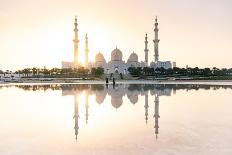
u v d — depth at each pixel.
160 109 40.03
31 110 40.09
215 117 32.78
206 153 19.11
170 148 20.34
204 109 39.25
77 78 179.62
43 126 29.00
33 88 84.31
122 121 31.42
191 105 43.69
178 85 96.44
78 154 19.39
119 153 19.44
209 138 22.98
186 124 28.91
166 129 26.70
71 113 37.50
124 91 70.81
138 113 36.84
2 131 26.64
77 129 27.45
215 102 46.94
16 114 36.69
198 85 95.06
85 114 36.62
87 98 54.97
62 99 53.41
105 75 193.62
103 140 23.06
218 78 157.50
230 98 52.81
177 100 50.50
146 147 20.75
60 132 26.20
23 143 22.30
